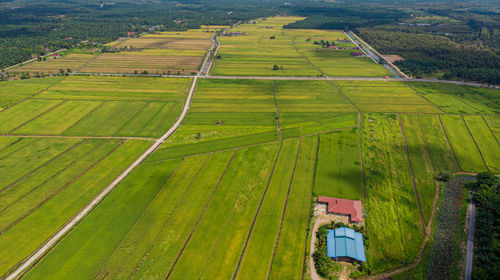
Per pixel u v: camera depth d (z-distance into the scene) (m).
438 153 112.00
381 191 91.31
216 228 77.88
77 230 77.81
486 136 124.25
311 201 86.94
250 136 124.19
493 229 75.94
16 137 123.69
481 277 63.50
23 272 67.19
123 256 70.38
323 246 71.25
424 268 66.88
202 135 125.44
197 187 93.19
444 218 80.88
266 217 81.31
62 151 114.00
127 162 107.06
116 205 86.06
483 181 91.00
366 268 66.12
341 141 119.62
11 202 87.69
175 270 66.94
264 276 65.69
